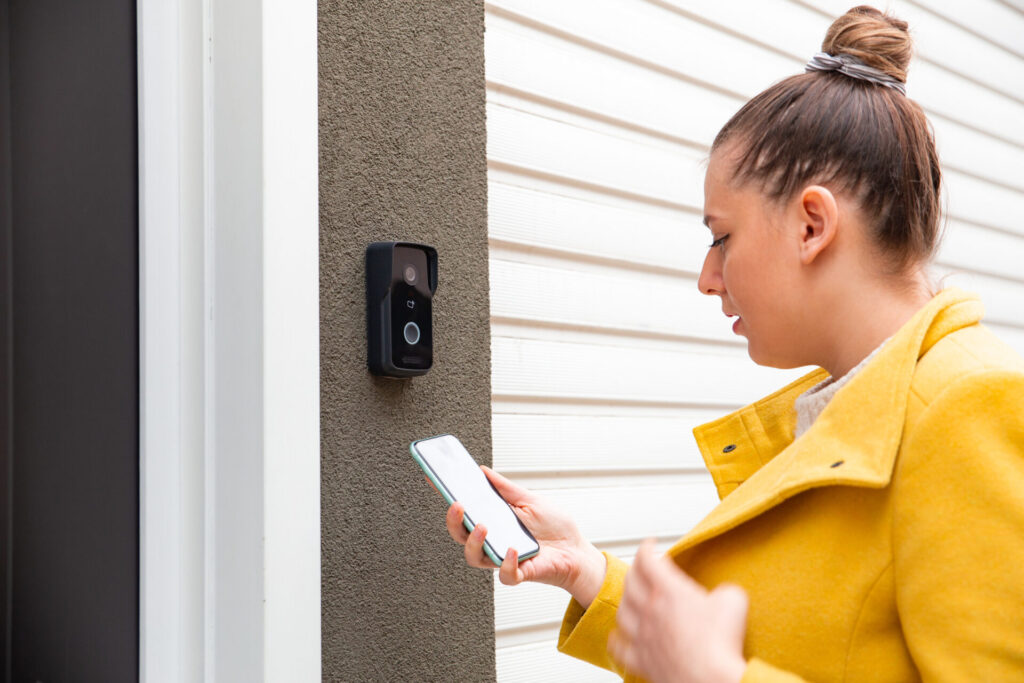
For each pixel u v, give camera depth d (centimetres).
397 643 142
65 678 145
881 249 99
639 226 220
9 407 149
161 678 132
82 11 149
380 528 141
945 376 86
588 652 131
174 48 136
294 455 129
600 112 213
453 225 157
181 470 133
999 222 323
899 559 83
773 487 92
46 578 148
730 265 106
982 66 322
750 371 246
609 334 212
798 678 82
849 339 101
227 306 132
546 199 201
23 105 151
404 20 151
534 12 202
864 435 88
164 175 135
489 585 155
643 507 216
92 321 146
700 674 84
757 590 92
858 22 105
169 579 132
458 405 154
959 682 76
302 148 133
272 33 130
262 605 124
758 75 251
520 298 195
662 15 229
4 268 149
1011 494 77
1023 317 329
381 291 141
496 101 194
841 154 99
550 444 198
